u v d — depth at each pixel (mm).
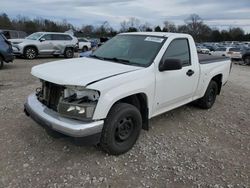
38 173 3572
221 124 5684
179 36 5121
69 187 3338
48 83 3994
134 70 4141
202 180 3625
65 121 3596
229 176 3752
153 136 4840
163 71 4559
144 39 4969
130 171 3725
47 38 18000
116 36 5562
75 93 3680
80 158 3965
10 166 3691
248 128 5559
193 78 5410
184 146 4543
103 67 4188
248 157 4316
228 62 7008
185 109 6473
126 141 4117
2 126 4918
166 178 3621
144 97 4301
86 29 62656
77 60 4762
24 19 60406
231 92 8875
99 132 3650
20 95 6938
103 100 3613
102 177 3557
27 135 4586
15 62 14977
